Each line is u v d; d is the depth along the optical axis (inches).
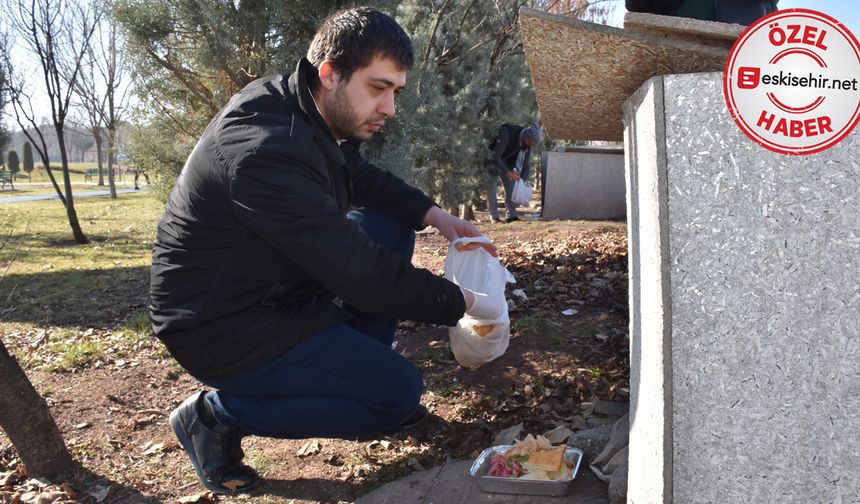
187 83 288.0
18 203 865.5
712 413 65.4
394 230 113.3
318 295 93.0
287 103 84.3
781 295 63.2
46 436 101.5
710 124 63.8
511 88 400.8
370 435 111.0
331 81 83.2
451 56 371.9
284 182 79.2
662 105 65.3
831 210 61.8
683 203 64.9
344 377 87.8
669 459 66.4
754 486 65.1
